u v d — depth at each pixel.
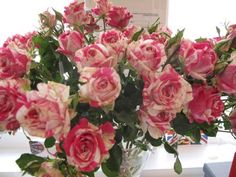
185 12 1.02
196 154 1.04
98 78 0.39
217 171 0.82
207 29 1.03
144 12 0.85
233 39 0.50
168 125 0.43
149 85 0.42
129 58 0.45
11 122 0.42
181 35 0.48
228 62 0.46
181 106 0.43
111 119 0.47
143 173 0.95
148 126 0.44
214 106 0.45
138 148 0.56
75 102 0.41
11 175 0.95
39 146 0.79
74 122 0.43
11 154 1.05
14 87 0.42
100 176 0.69
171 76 0.42
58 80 0.52
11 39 0.56
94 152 0.39
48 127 0.38
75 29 0.56
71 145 0.39
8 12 0.96
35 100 0.38
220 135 1.12
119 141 0.49
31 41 0.55
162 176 0.97
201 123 0.47
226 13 1.02
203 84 0.46
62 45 0.49
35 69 0.52
